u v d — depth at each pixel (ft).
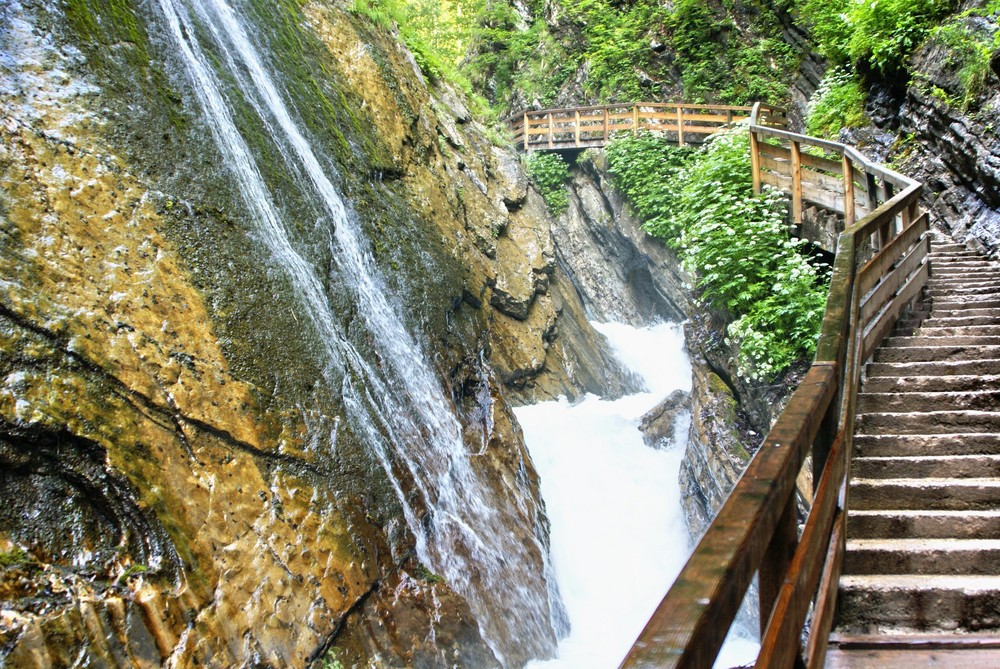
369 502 22.43
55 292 17.49
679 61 72.13
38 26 20.80
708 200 35.76
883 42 40.98
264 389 21.15
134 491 16.92
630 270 61.62
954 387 17.78
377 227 31.58
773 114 64.28
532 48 80.53
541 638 26.17
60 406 16.42
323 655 18.75
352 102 34.50
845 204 29.94
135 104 22.33
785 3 68.23
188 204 22.09
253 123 26.94
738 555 5.22
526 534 29.04
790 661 6.63
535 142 68.54
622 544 33.99
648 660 3.98
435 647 21.27
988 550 11.28
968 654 9.16
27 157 18.57
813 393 9.81
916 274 24.82
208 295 21.12
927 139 37.01
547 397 43.01
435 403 28.86
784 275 28.27
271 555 18.81
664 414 40.50
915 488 13.42
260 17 30.83
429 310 31.76
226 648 16.84
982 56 33.63
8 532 15.07
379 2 42.52
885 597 10.48
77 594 15.20
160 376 18.66
